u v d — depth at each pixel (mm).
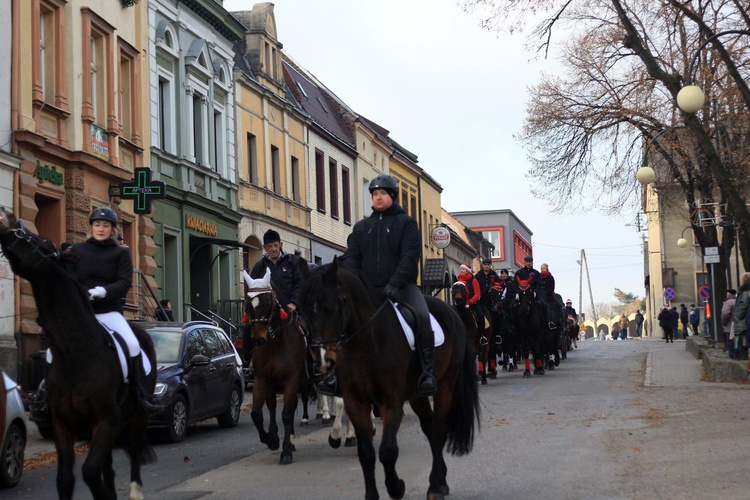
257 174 38344
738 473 9695
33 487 11195
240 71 36719
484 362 23219
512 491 9266
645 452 11305
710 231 34344
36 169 23000
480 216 111125
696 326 60906
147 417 9422
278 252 13117
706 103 28578
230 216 35094
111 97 26812
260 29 39688
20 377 21484
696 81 27406
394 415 8375
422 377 8633
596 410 16188
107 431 8297
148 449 9602
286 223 40844
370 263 9141
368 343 8281
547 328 25672
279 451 12992
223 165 35219
